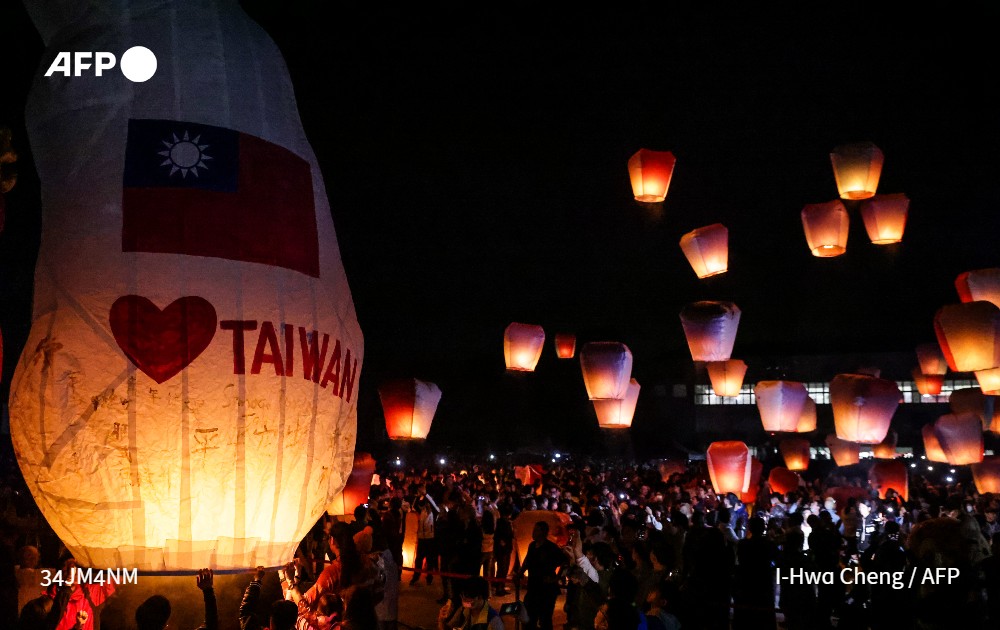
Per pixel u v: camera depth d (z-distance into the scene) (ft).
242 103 18.45
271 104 19.07
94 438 16.22
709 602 26.25
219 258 17.04
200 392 16.56
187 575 16.78
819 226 42.24
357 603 15.96
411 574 46.68
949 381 135.95
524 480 71.10
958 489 67.62
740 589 27.12
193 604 16.74
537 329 49.96
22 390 16.67
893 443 73.20
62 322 16.48
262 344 17.19
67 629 17.61
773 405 50.90
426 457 124.67
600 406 44.19
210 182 17.35
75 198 16.97
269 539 17.65
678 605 20.93
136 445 16.28
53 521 16.88
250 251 17.42
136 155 17.11
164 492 16.51
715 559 26.73
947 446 49.34
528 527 35.53
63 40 18.25
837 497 53.21
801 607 28.09
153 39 18.12
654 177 41.57
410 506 47.29
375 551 26.63
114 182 16.92
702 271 44.75
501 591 40.75
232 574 17.26
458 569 36.47
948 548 24.93
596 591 25.50
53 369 16.30
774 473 61.31
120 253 16.58
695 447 148.15
